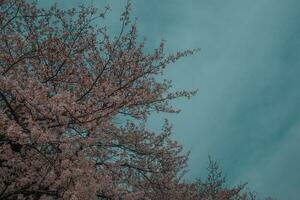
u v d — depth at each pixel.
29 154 8.80
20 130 7.53
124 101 10.01
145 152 13.40
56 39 11.81
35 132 7.44
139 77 12.16
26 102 7.98
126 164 13.00
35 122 7.71
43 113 7.96
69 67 11.92
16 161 8.69
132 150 13.16
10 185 8.91
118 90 10.41
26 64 11.66
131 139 12.97
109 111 9.38
